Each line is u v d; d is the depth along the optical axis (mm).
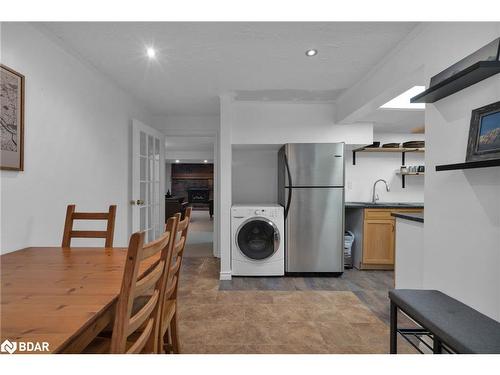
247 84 2934
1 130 1566
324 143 3410
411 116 3428
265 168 4379
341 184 3418
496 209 1266
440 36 1627
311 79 2789
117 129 3021
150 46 2123
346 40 2014
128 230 3289
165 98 3441
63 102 2131
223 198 3357
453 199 1517
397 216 2256
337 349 1898
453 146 1518
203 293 2896
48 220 1979
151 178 3859
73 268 1359
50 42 1985
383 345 1954
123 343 888
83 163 2398
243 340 2006
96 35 1954
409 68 1948
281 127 3588
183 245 1701
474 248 1378
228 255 3350
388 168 4406
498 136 1204
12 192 1676
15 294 1036
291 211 3424
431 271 1701
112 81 2861
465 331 1124
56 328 797
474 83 1365
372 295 2875
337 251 3432
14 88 1652
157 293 1226
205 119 4316
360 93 2811
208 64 2434
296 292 2938
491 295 1285
